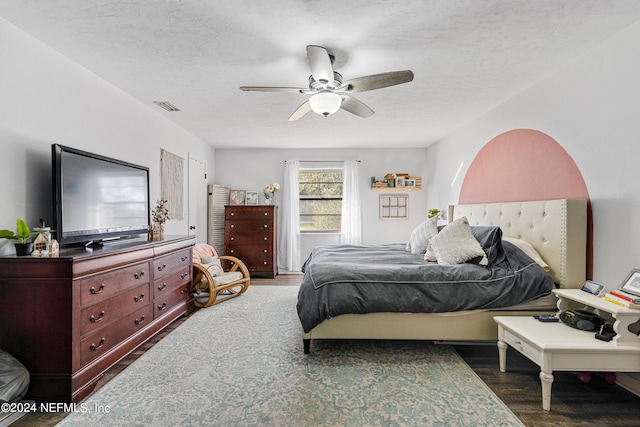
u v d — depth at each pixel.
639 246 1.94
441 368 2.21
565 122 2.50
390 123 4.17
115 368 2.19
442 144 5.02
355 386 1.97
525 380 2.06
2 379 1.61
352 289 2.31
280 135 4.84
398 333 2.37
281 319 3.20
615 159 2.09
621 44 2.03
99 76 2.72
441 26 1.97
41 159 2.18
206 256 4.14
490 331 2.36
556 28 1.99
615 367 1.74
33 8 1.79
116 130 2.98
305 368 2.19
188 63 2.47
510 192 3.22
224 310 3.49
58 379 1.76
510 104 3.21
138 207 2.97
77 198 2.21
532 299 2.32
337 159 5.86
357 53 2.30
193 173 4.83
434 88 2.98
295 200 5.81
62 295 1.78
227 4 1.75
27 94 2.07
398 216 5.85
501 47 2.23
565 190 2.52
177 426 1.59
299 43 2.17
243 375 2.09
